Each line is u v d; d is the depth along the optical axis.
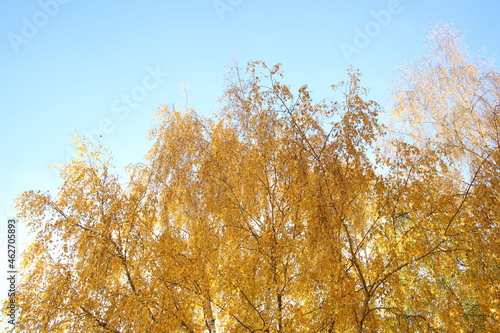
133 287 7.17
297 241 6.98
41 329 6.37
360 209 7.68
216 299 6.62
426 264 6.98
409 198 6.61
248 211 7.71
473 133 10.46
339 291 6.04
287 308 6.55
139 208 7.83
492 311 6.55
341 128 7.57
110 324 6.42
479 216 6.41
